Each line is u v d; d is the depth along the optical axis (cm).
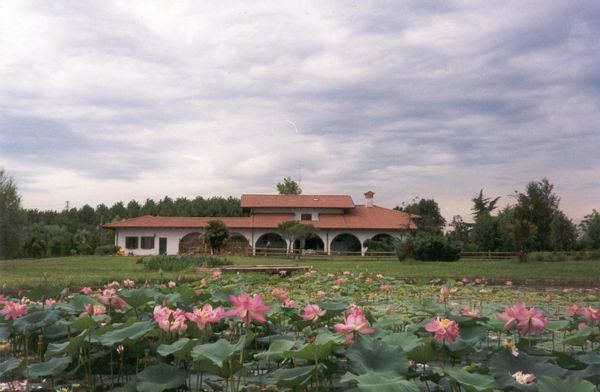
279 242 4450
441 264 2609
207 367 290
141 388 271
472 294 1098
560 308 877
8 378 377
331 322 475
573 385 229
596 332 434
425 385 331
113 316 482
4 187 2447
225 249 3828
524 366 290
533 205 3344
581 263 2553
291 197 4522
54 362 328
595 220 3528
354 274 1616
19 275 1595
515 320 343
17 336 458
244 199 4481
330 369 310
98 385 352
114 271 1850
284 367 374
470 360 401
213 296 508
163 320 342
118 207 7362
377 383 232
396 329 478
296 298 827
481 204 4900
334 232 4109
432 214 5653
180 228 4100
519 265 2438
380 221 4209
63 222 6844
